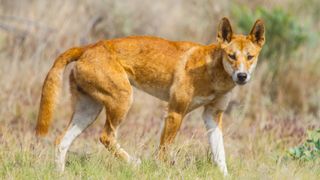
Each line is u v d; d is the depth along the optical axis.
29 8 39.16
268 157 23.53
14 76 32.16
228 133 26.62
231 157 22.73
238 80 20.47
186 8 42.91
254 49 20.95
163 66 21.62
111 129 21.47
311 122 27.95
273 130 27.30
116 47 21.69
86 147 23.03
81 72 21.27
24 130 27.22
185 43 22.00
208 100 21.44
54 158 20.94
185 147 21.42
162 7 42.84
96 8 40.25
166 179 19.11
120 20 40.44
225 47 20.89
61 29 37.34
